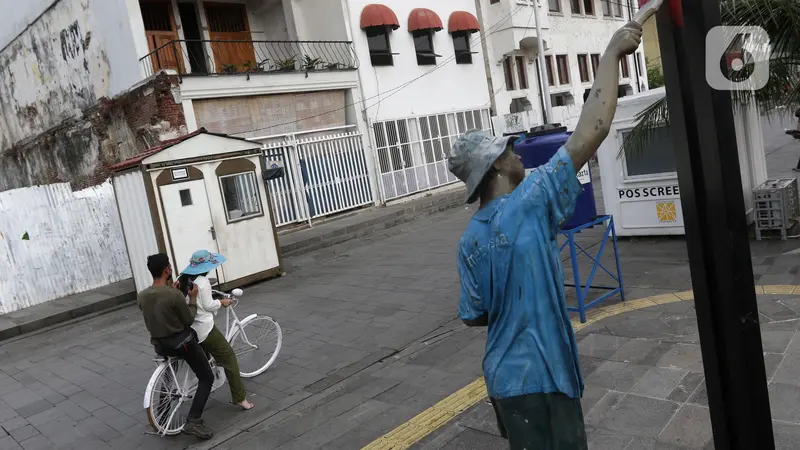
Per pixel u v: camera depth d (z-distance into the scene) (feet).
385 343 20.34
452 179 61.62
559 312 6.35
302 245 40.04
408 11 57.11
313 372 18.61
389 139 54.49
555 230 6.44
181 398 15.69
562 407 6.39
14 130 58.70
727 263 4.99
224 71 45.11
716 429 5.33
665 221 27.12
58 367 22.72
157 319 14.44
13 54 54.70
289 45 54.29
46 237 32.99
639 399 12.94
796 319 15.64
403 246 37.91
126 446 15.26
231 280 31.27
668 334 16.34
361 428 14.26
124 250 36.09
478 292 6.72
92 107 45.73
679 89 4.91
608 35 89.56
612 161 28.17
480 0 67.36
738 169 5.09
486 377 6.75
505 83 70.54
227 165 31.40
